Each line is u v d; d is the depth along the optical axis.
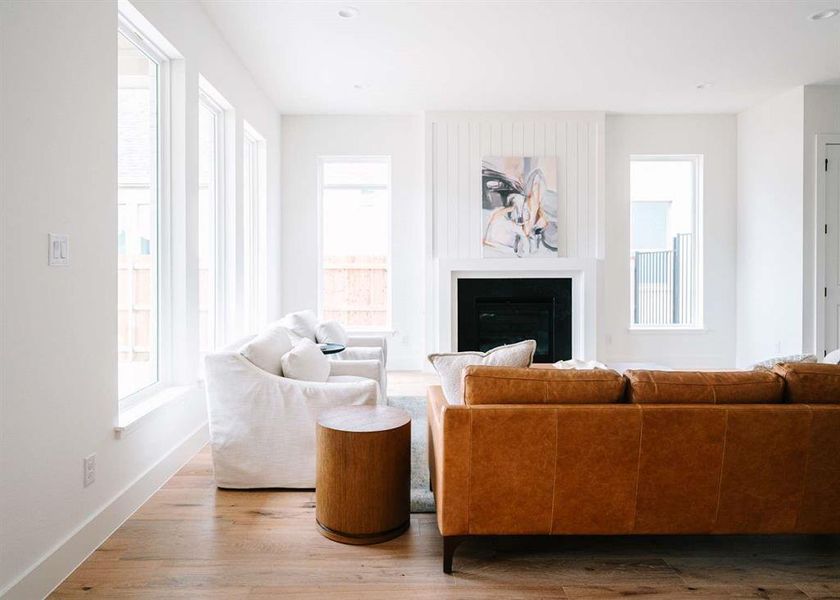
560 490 2.02
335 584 1.98
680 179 6.29
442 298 5.94
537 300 6.01
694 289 6.35
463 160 5.98
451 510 2.01
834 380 2.06
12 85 1.74
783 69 4.78
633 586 1.98
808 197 5.19
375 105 5.80
